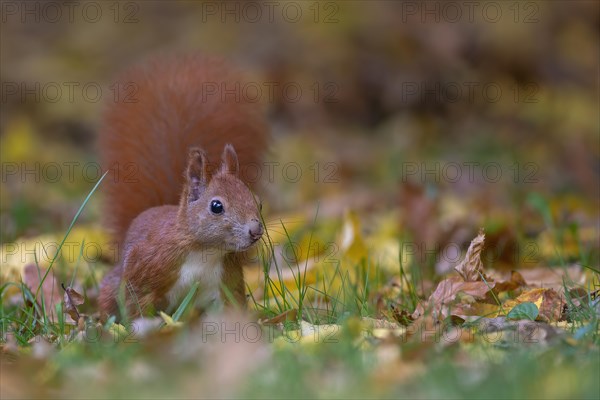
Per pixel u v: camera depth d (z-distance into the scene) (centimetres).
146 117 1016
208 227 814
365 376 611
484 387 580
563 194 1612
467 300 884
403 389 594
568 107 2027
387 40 2114
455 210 1421
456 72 2094
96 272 1143
